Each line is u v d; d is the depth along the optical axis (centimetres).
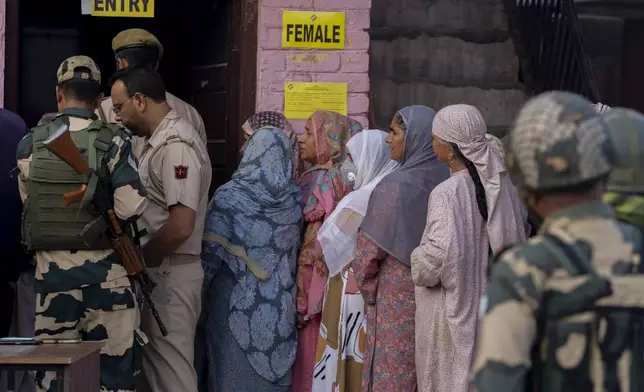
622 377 255
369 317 541
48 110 736
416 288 517
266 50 683
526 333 256
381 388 532
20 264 557
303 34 683
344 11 684
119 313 487
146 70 544
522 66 841
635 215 308
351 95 686
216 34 724
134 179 480
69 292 482
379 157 580
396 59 816
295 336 594
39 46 736
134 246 496
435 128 514
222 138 720
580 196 268
